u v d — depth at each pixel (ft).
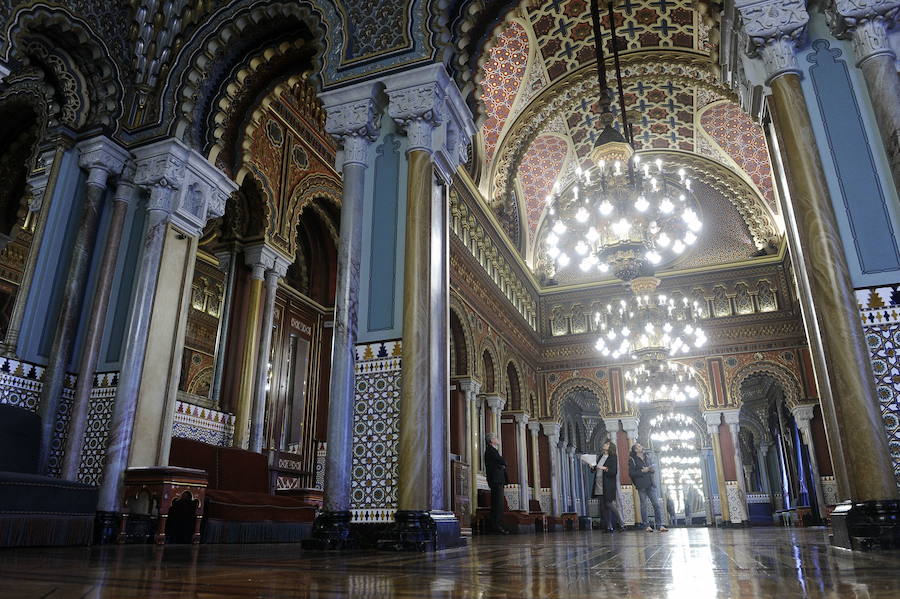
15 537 12.54
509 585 5.99
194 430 23.98
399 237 16.03
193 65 20.81
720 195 53.88
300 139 31.76
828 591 5.18
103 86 20.62
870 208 12.91
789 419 59.31
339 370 15.03
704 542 17.19
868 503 10.91
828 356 12.02
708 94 44.50
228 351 27.17
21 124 22.72
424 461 13.97
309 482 32.68
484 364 42.09
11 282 19.85
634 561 9.43
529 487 49.14
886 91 13.05
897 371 11.82
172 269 19.83
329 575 7.11
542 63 40.93
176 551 12.58
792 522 52.70
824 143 13.55
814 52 14.29
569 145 49.49
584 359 54.08
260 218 28.76
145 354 18.35
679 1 36.63
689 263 53.31
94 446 17.72
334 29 18.43
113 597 4.79
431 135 16.81
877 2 13.61
